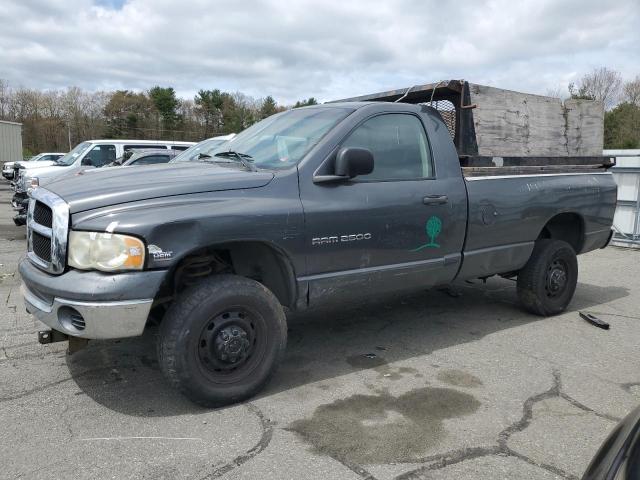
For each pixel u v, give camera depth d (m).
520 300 5.80
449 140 4.80
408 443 3.21
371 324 5.48
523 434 3.35
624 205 11.25
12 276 7.19
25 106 68.38
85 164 13.34
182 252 3.32
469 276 4.98
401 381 4.09
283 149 4.14
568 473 2.95
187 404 3.64
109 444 3.14
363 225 4.07
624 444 1.87
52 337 3.57
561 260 5.75
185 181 3.53
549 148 6.07
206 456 3.03
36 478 2.80
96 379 4.00
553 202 5.53
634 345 5.01
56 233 3.29
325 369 4.31
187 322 3.37
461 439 3.27
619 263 9.23
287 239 3.71
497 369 4.36
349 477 2.87
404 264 4.40
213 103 73.81
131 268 3.19
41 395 3.74
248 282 3.63
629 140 47.03
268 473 2.88
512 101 5.63
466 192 4.75
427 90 5.33
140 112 71.50
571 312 6.07
